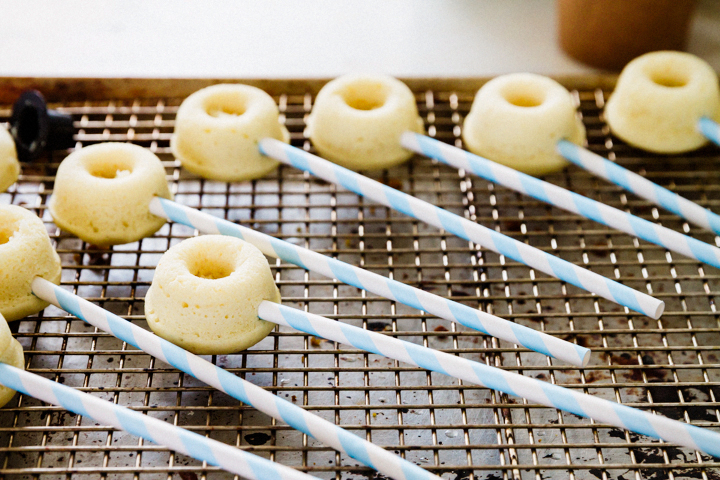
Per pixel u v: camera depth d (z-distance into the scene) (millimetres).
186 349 546
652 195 592
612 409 521
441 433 555
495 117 616
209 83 651
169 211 579
